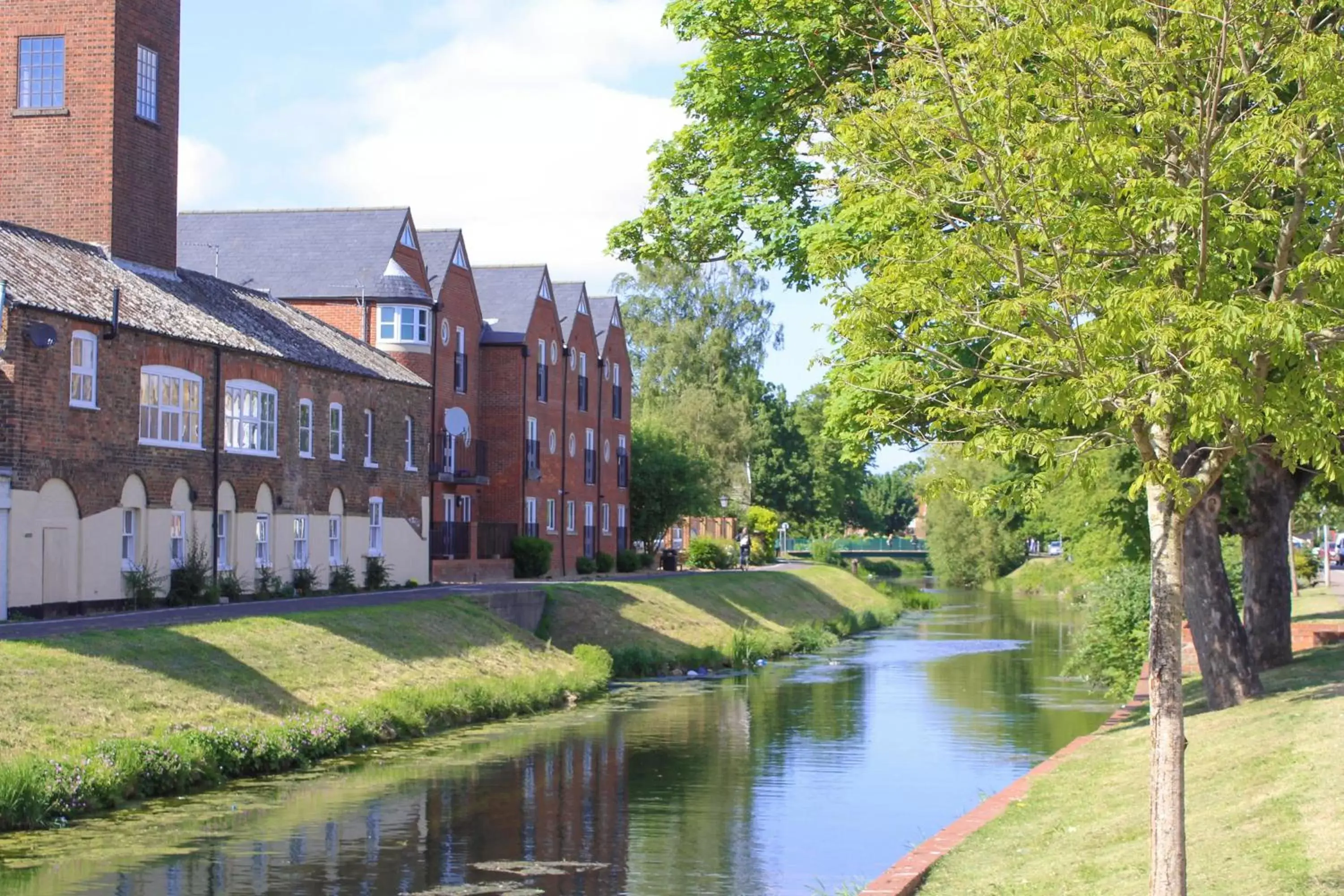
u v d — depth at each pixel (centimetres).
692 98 2583
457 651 3384
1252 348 955
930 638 5700
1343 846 1114
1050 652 4891
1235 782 1482
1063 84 1093
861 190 1187
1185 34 1081
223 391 3575
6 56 3638
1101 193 1077
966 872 1313
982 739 2747
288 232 5328
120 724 2212
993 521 10500
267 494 3797
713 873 1652
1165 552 966
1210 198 1009
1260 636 2530
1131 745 1941
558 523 6438
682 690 3672
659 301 8675
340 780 2262
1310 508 5509
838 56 2306
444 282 5403
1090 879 1181
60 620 2777
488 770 2380
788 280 2481
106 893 1518
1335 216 1068
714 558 7881
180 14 3888
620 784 2250
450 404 5459
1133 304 938
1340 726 1652
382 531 4481
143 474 3234
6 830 1830
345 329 5053
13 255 3059
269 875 1614
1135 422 979
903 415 1330
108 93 3597
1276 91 1274
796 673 4144
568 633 4238
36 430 2864
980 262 1073
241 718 2442
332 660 2911
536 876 1627
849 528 16662
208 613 3102
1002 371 1127
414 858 1719
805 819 1972
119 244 3625
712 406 8188
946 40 1196
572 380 6675
